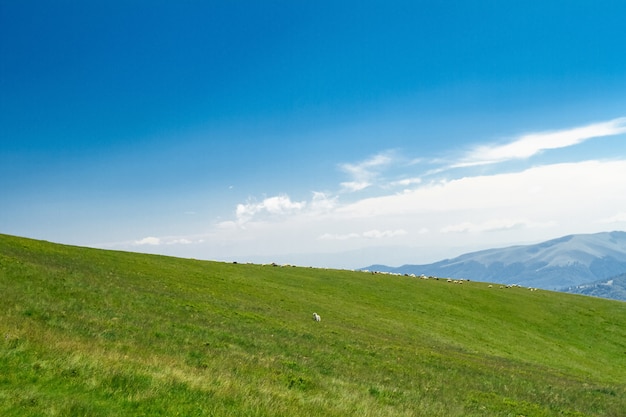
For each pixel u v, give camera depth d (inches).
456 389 1115.9
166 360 771.4
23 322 844.0
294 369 984.9
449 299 2979.8
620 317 2940.5
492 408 992.9
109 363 647.8
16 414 464.4
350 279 3211.1
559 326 2721.5
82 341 798.5
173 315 1395.2
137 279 2050.9
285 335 1446.9
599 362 2225.6
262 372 868.0
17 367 583.5
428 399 931.3
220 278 2586.1
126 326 1074.1
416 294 2987.2
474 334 2321.6
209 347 1035.3
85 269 1988.2
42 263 1849.2
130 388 572.4
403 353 1505.9
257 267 3324.3
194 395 588.7
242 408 571.5
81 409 490.9
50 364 606.9
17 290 1235.2
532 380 1440.7
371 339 1701.5
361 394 842.2
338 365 1139.9
